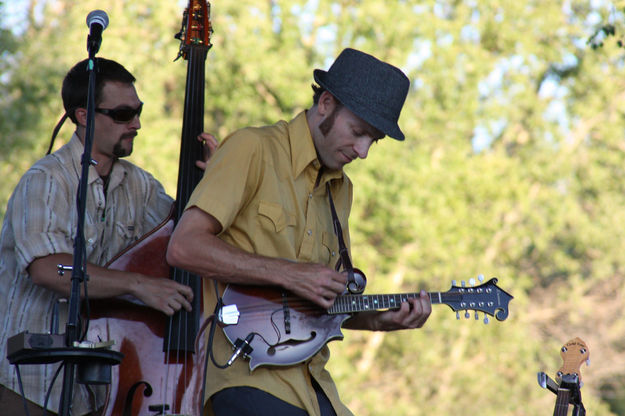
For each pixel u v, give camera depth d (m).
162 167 23.09
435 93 26.34
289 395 5.75
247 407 5.66
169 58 24.22
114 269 6.12
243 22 24.41
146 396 5.84
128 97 6.66
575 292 27.61
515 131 28.14
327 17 25.61
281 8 25.27
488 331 25.84
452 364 25.56
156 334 6.02
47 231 6.26
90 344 4.97
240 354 5.73
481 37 27.80
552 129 27.58
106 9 24.30
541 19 27.44
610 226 27.94
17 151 23.12
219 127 25.19
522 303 26.05
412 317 6.35
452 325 25.47
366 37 25.75
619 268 28.27
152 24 24.66
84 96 6.57
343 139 6.04
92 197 6.57
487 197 25.52
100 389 6.27
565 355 6.30
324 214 6.32
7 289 6.41
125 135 6.67
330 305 5.87
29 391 6.18
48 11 24.44
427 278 24.94
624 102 28.58
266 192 5.98
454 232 24.81
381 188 24.12
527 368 26.19
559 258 27.44
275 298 5.89
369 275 24.92
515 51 27.53
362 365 25.70
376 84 6.02
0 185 22.80
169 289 6.03
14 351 4.88
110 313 6.03
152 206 7.04
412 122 25.53
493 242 25.88
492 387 25.33
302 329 5.89
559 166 27.16
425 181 24.56
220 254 5.64
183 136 6.75
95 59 5.59
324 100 6.12
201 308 6.13
